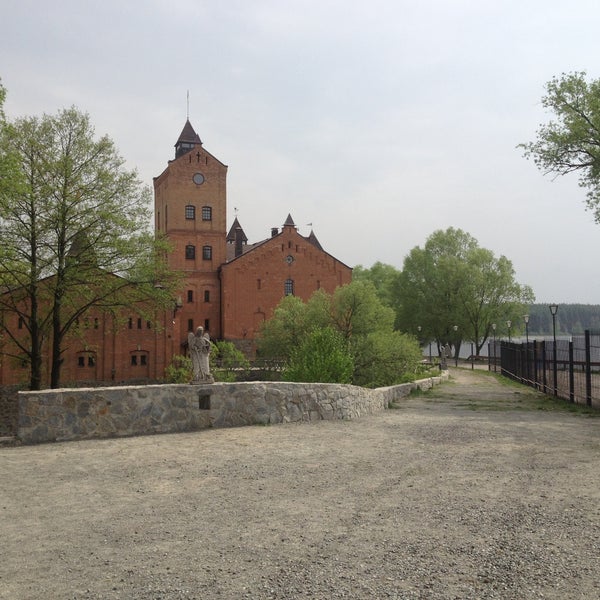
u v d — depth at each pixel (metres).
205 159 63.56
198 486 7.95
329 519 6.51
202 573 5.06
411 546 5.66
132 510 6.87
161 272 31.56
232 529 6.18
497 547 5.62
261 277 62.56
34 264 28.02
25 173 27.08
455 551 5.53
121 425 11.93
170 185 62.53
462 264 71.50
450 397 23.09
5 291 30.78
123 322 33.31
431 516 6.60
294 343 38.94
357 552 5.52
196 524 6.36
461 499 7.28
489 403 20.12
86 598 4.61
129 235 30.28
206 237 63.28
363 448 10.66
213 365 39.47
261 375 40.50
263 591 4.70
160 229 66.69
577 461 9.51
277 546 5.68
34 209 28.11
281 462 9.44
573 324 139.25
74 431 11.47
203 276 62.75
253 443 11.16
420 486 7.91
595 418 15.48
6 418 37.66
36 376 29.28
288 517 6.59
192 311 62.28
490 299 72.62
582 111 24.69
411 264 75.44
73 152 29.41
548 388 24.36
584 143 24.97
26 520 6.52
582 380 19.88
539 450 10.48
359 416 15.59
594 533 6.00
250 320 62.00
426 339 75.31
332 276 64.62
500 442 11.34
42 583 4.88
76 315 30.45
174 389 12.55
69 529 6.21
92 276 29.77
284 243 63.31
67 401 11.45
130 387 12.09
